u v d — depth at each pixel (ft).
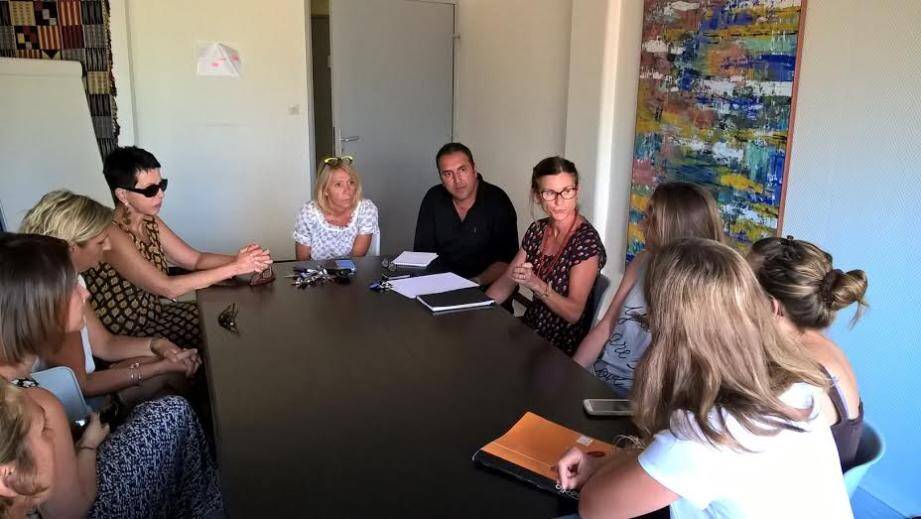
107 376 6.75
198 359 7.28
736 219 9.36
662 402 3.56
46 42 13.96
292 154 16.69
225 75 15.72
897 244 7.26
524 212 15.16
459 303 7.32
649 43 10.74
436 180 18.47
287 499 3.84
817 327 4.69
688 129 10.07
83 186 14.29
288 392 5.21
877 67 7.31
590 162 12.30
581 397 5.15
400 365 5.75
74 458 4.55
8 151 13.70
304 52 16.24
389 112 17.57
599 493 3.62
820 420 3.64
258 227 16.80
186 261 9.40
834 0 7.73
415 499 3.86
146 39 14.96
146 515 5.34
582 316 7.55
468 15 17.17
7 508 3.78
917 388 7.21
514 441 4.43
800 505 3.44
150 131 15.44
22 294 4.60
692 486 3.34
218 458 4.44
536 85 14.35
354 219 10.18
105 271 8.07
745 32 8.93
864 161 7.54
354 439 4.50
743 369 3.35
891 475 7.59
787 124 8.43
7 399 3.72
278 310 7.25
